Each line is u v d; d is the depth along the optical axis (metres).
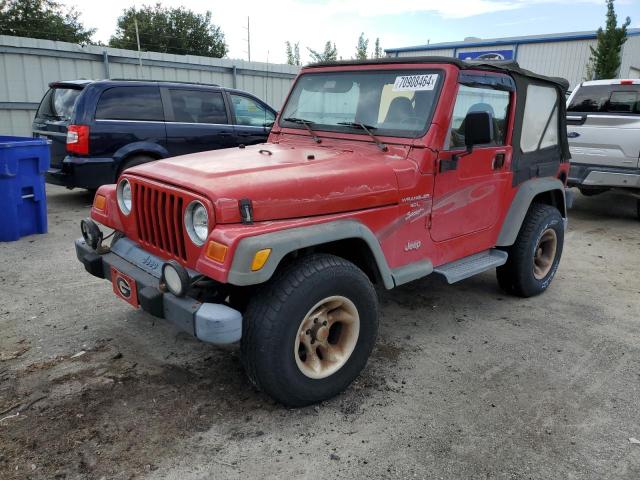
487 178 3.78
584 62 21.05
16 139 6.16
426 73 3.36
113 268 3.04
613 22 19.06
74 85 7.11
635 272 5.55
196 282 2.58
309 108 3.92
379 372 3.29
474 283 5.00
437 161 3.29
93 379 3.07
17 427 2.62
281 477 2.35
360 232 2.83
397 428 2.72
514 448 2.59
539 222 4.37
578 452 2.57
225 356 3.39
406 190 3.16
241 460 2.44
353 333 2.91
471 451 2.55
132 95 7.20
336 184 2.82
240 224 2.49
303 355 2.80
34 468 2.33
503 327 4.03
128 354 3.38
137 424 2.67
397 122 3.39
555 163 4.67
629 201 9.56
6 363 3.23
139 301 2.81
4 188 5.64
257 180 2.62
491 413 2.88
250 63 13.97
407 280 3.25
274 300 2.56
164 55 12.45
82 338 3.58
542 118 4.35
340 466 2.42
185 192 2.62
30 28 26.70
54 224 6.61
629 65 22.45
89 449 2.47
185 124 7.63
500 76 3.73
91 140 6.82
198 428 2.66
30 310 4.01
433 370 3.34
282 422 2.74
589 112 7.59
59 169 7.09
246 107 8.53
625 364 3.50
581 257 6.07
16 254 5.37
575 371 3.38
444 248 3.59
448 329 3.96
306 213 2.70
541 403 2.99
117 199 3.21
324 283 2.65
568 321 4.19
